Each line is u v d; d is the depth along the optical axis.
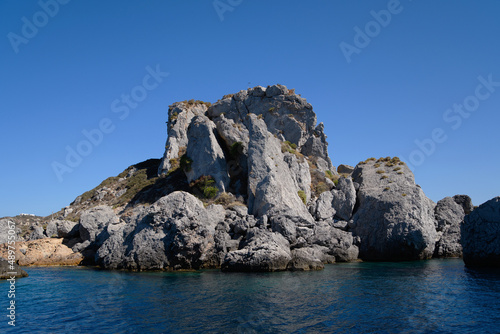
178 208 42.12
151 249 40.34
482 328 18.16
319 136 79.88
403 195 48.66
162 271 39.09
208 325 19.39
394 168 57.72
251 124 60.66
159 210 42.69
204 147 64.06
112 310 22.70
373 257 47.34
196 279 32.97
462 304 22.55
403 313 20.89
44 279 34.41
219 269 39.25
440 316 20.22
